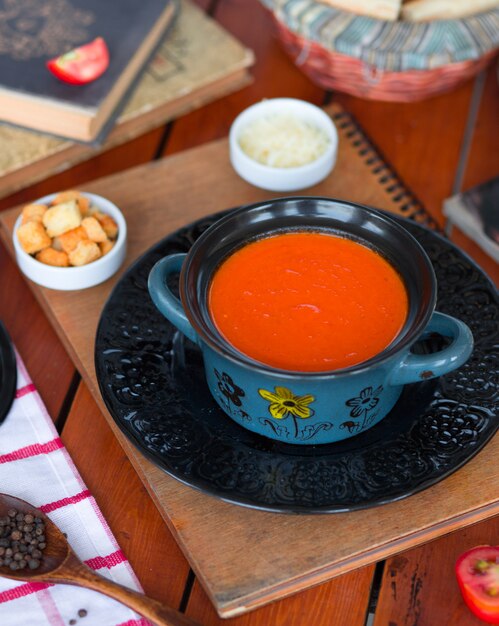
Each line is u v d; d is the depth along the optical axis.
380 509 0.76
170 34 1.09
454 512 0.76
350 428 0.76
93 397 0.85
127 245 0.91
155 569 0.77
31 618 0.74
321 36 0.97
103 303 0.88
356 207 0.78
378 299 0.76
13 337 0.89
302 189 0.95
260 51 1.12
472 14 0.99
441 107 1.06
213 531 0.75
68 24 1.03
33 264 0.87
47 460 0.81
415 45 0.96
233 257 0.78
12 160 0.98
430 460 0.75
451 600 0.75
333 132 0.96
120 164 1.02
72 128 0.98
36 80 0.98
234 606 0.73
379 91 1.04
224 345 0.72
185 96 1.05
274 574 0.73
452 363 0.73
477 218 0.93
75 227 0.88
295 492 0.74
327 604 0.75
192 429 0.77
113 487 0.81
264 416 0.75
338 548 0.74
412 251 0.76
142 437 0.77
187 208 0.94
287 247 0.79
